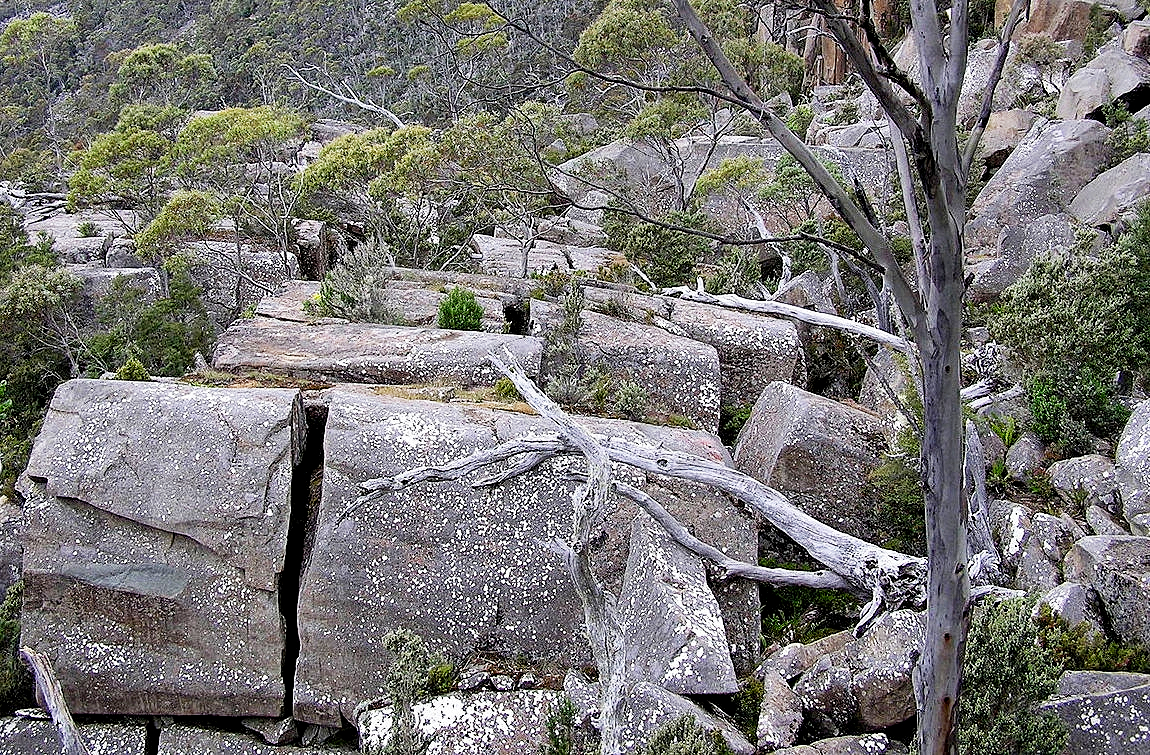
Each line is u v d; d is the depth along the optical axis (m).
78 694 7.93
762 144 23.97
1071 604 7.17
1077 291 10.37
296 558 8.46
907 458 9.06
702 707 6.98
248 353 11.04
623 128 27.61
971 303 13.94
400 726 6.84
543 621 8.03
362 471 8.46
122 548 8.22
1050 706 6.20
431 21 38.44
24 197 32.81
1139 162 14.84
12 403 16.28
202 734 7.90
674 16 4.30
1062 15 26.77
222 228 23.38
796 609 8.44
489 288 14.76
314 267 22.69
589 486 7.19
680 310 13.53
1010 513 8.45
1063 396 9.97
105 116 53.72
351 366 10.63
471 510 8.31
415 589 8.07
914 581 7.66
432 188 20.86
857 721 6.83
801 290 14.27
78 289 18.30
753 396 12.70
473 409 9.30
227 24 73.00
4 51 59.03
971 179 17.92
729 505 8.95
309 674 7.89
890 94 3.98
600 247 21.77
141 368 10.69
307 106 56.53
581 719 7.08
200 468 8.38
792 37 35.91
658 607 7.64
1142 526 7.91
